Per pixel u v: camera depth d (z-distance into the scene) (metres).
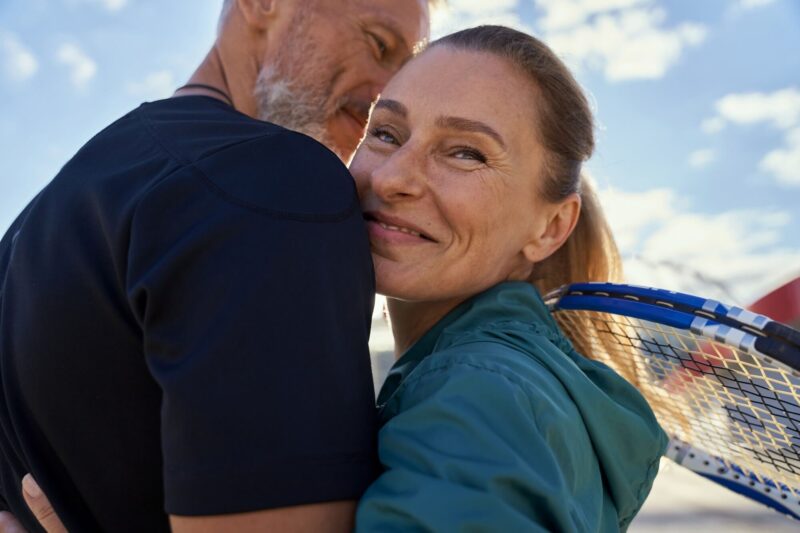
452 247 1.54
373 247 1.55
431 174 1.52
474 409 1.22
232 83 2.09
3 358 1.48
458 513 1.13
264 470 1.14
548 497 1.16
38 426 1.43
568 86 1.63
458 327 1.53
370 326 1.36
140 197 1.32
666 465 2.13
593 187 1.99
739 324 1.63
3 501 1.68
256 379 1.16
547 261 1.97
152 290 1.22
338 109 2.12
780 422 1.75
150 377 1.34
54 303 1.38
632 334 1.90
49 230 1.46
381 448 1.25
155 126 1.50
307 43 2.06
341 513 1.20
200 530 1.14
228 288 1.20
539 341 1.44
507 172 1.55
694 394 1.88
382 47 2.12
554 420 1.26
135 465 1.37
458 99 1.52
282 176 1.32
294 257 1.24
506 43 1.59
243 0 2.07
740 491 1.91
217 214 1.26
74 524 1.42
